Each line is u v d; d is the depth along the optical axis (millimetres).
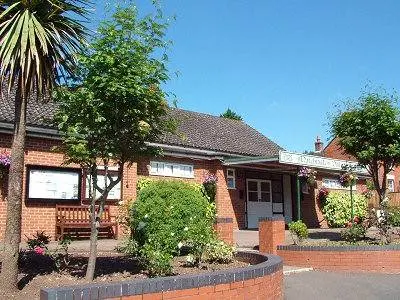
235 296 6328
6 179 13953
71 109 7137
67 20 7363
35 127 14430
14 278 6531
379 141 14617
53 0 7062
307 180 23625
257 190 23453
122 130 7246
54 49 7203
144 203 9164
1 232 13688
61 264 8531
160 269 7535
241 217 22156
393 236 15945
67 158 7707
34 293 6457
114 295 5016
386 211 14430
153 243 8398
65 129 7234
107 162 7527
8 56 6641
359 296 9336
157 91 7152
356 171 23422
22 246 12469
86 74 7121
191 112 25938
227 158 21484
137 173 18031
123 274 7703
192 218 9125
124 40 7039
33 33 6730
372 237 15648
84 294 4797
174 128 7852
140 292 5219
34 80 7031
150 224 8844
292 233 14625
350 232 14820
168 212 8828
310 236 17438
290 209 24906
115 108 7039
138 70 6891
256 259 9336
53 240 14750
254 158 20000
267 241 13211
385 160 14883
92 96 6809
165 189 9250
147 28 7215
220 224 12531
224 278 6199
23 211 14398
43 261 8914
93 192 7355
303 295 9312
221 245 9719
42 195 14805
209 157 21062
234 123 27906
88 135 7199
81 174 15664
